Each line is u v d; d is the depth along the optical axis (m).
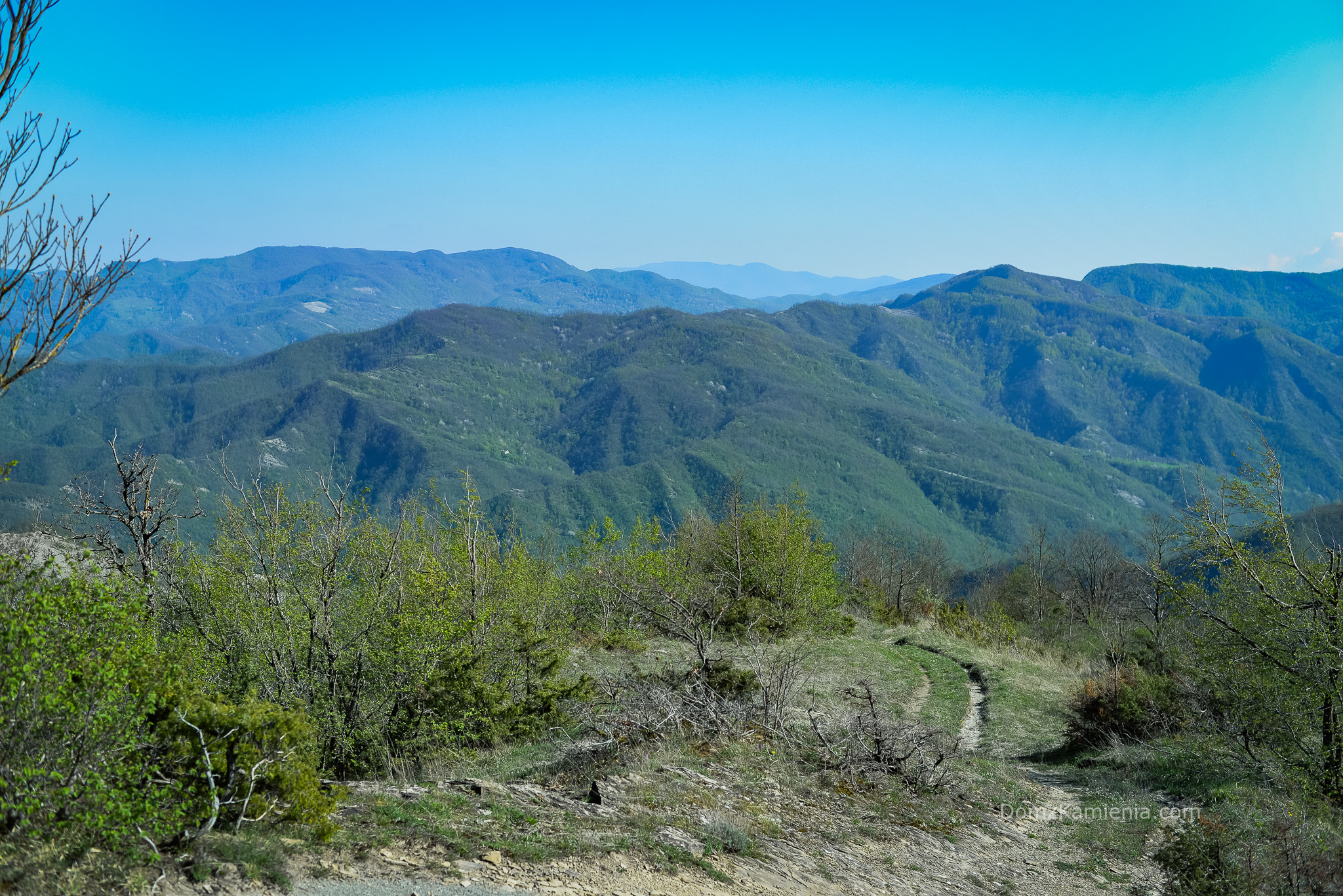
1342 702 10.73
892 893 6.84
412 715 9.69
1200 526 12.11
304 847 5.09
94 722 4.52
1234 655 11.86
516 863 5.58
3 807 4.21
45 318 4.41
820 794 9.41
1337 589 10.95
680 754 9.65
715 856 6.61
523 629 11.77
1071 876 8.48
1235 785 11.46
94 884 4.04
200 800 4.82
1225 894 7.00
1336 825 9.26
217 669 9.35
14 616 4.55
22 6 4.49
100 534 11.04
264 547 10.01
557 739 10.05
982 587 73.38
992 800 10.94
